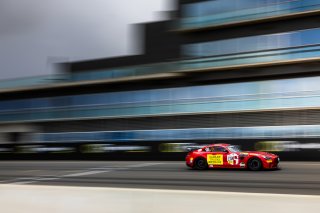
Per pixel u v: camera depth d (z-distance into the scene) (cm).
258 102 2686
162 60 3259
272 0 2722
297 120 2567
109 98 3312
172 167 2067
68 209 632
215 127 2852
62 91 3541
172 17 3177
